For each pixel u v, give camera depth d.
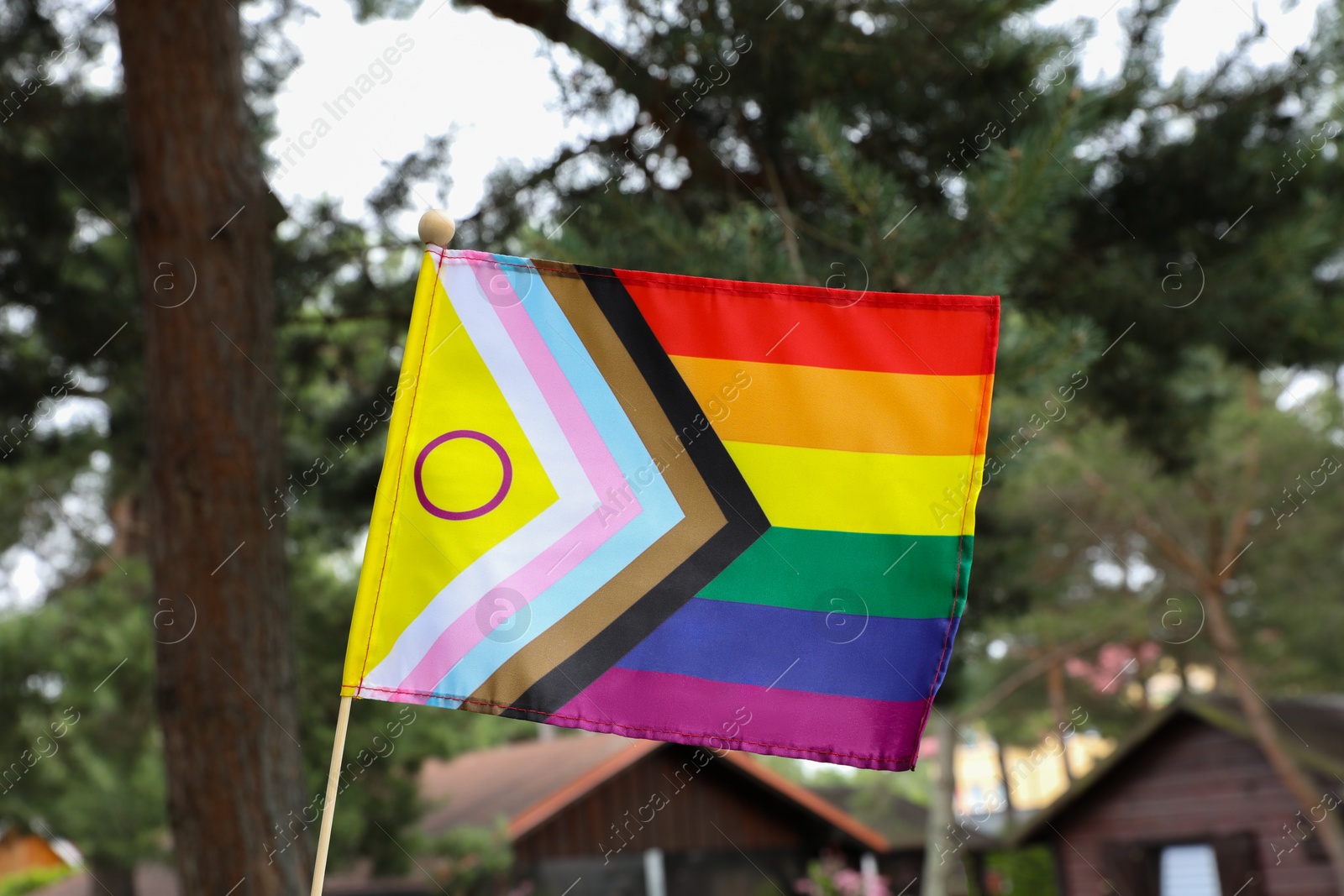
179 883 3.96
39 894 15.50
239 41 4.61
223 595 4.08
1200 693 12.70
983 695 14.19
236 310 4.33
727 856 10.72
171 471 4.18
